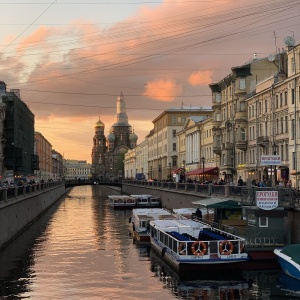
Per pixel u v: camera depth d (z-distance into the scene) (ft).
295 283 90.43
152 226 130.21
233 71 239.30
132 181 404.16
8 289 89.76
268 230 102.63
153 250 129.08
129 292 87.10
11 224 143.54
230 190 146.51
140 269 105.60
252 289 87.10
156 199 272.31
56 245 138.31
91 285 92.27
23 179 265.95
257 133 217.56
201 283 91.76
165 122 424.05
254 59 247.91
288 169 188.24
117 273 101.96
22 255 122.62
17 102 316.19
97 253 125.49
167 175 411.75
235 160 247.29
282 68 221.66
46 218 218.18
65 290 88.94
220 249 97.96
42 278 98.12
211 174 270.05
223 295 84.02
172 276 97.66
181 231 118.83
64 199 391.24
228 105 258.98
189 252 98.07
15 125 308.19
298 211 104.32
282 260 94.12
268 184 173.47
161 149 445.78
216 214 121.70
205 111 414.41
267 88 205.57
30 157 394.93
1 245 126.93
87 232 167.12
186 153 361.30
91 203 333.01
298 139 178.70
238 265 99.09
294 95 182.09
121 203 274.57
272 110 201.87
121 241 146.20
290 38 194.59
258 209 102.94
